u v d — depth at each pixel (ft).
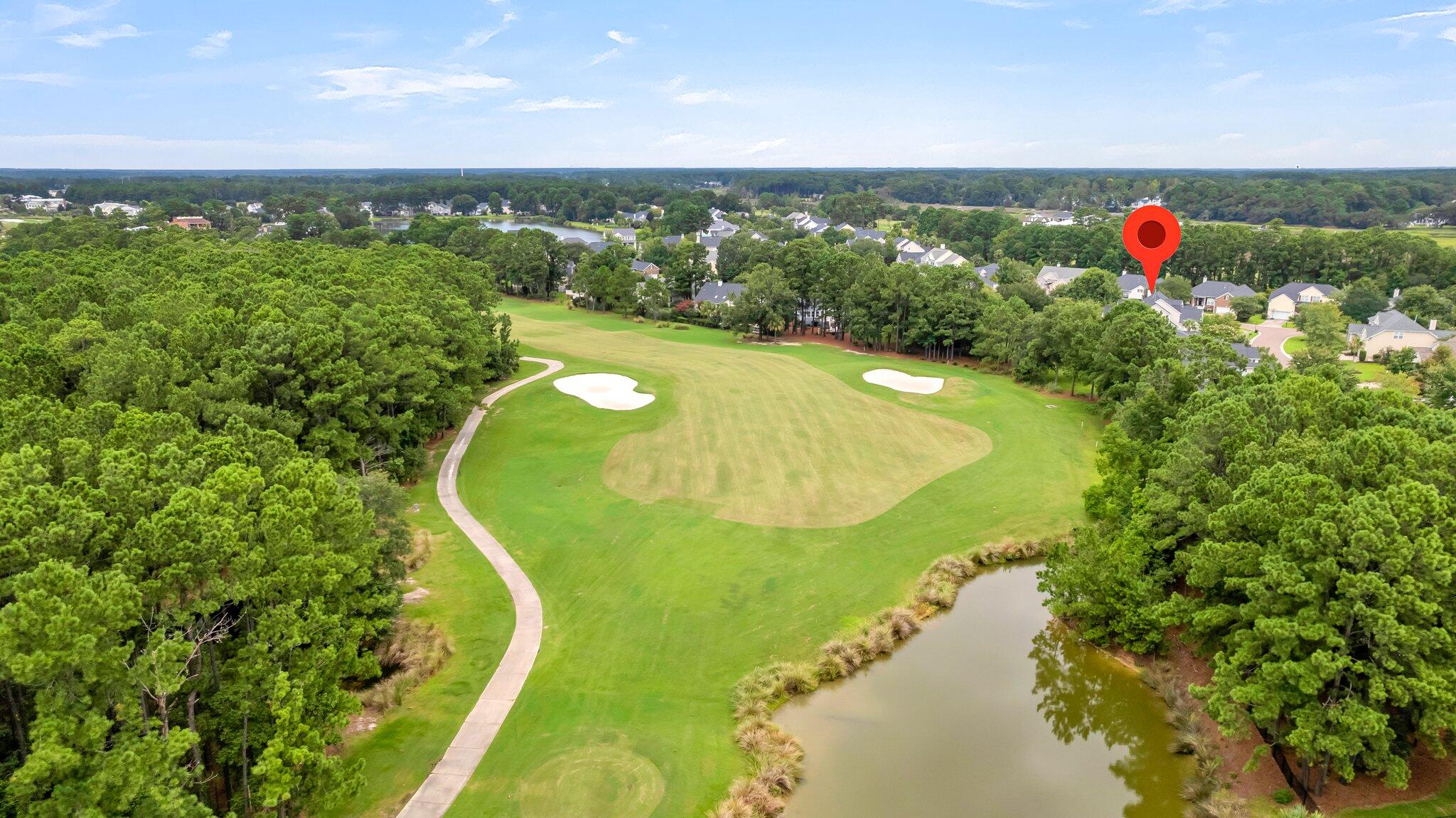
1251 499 81.41
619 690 93.04
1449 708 68.18
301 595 69.56
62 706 51.01
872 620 110.32
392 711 87.35
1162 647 103.04
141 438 84.17
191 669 68.54
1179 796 80.28
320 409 137.59
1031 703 95.55
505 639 103.04
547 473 163.22
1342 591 68.85
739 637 105.60
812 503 148.25
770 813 75.36
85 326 133.08
